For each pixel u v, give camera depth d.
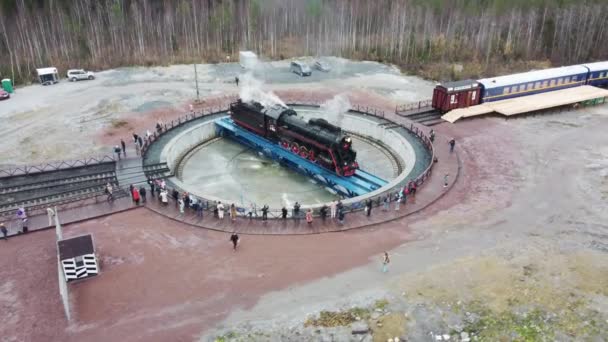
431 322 20.64
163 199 31.11
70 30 75.50
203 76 64.12
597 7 77.12
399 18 83.00
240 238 27.81
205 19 85.00
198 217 30.08
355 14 87.81
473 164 37.91
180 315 21.41
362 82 62.09
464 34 81.38
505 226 28.55
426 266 24.67
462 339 19.73
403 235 27.98
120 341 19.89
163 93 56.06
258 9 88.94
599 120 47.66
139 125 46.12
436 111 50.28
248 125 46.22
